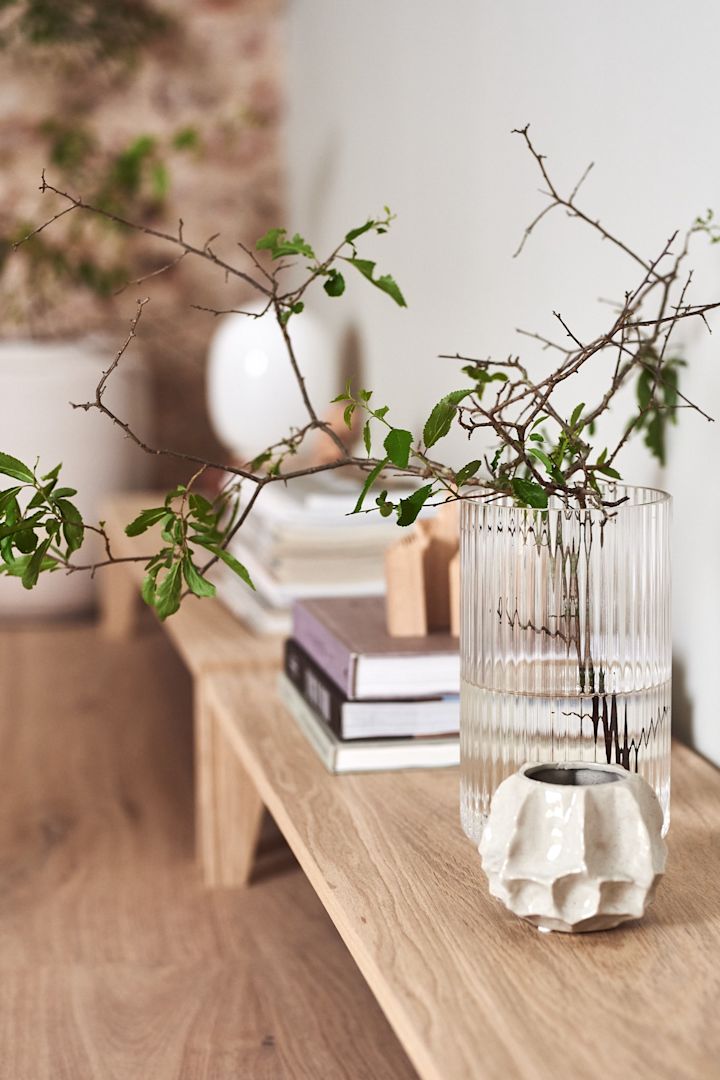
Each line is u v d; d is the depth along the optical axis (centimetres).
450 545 131
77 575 317
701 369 115
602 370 135
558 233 146
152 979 141
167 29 330
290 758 123
